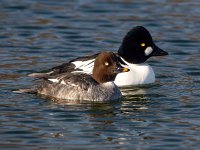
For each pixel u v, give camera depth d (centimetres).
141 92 1762
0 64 1944
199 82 1834
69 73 1700
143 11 2523
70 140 1382
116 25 2370
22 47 2123
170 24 2375
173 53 2105
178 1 2641
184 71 1936
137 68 1859
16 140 1377
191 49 2141
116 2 2636
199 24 2369
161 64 2005
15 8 2531
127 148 1348
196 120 1512
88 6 2584
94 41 2194
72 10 2536
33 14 2472
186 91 1752
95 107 1605
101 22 2403
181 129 1456
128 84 1842
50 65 1942
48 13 2489
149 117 1533
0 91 1697
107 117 1527
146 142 1381
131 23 2389
